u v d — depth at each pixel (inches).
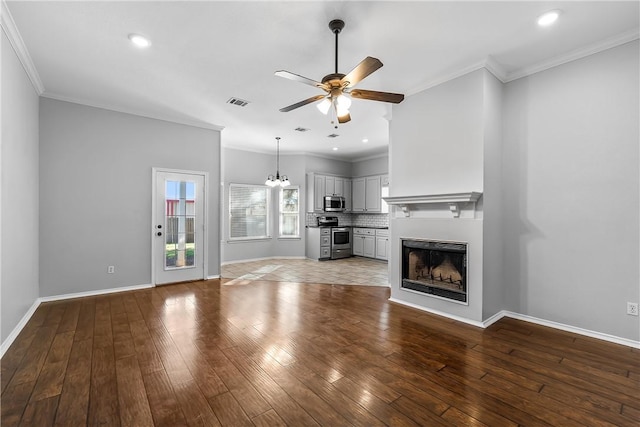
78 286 164.4
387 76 137.7
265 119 200.2
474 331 120.2
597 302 113.6
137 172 183.2
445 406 73.2
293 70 132.8
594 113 113.9
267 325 125.8
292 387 81.0
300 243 315.0
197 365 92.4
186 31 104.5
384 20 98.3
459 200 125.4
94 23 99.8
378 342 109.7
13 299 110.9
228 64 127.6
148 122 187.5
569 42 111.2
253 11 94.0
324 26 101.5
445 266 139.6
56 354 99.0
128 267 180.2
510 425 66.6
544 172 126.3
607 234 111.5
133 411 70.8
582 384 82.7
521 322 130.3
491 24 100.5
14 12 93.6
